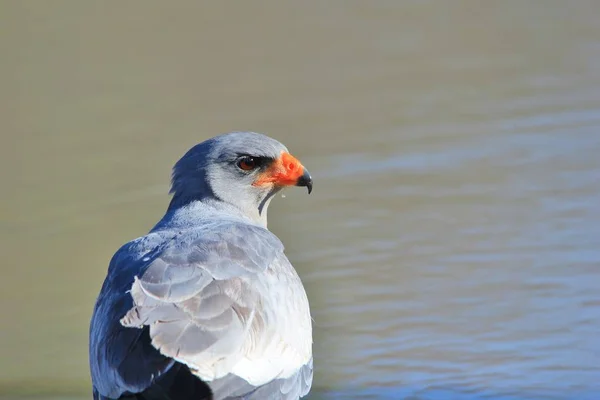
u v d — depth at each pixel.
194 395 9.37
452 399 12.79
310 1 28.47
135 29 26.47
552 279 15.38
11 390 13.48
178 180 12.45
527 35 25.70
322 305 14.93
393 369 13.45
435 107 21.77
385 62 24.56
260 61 24.83
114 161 20.00
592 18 26.55
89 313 15.41
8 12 27.48
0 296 15.88
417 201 17.95
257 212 12.64
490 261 15.86
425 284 15.38
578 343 13.88
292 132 20.77
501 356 13.70
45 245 17.17
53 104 22.61
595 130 20.08
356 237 16.84
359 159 19.58
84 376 13.89
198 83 23.14
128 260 10.71
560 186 18.09
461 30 26.31
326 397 12.95
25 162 20.16
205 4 28.05
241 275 10.30
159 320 9.48
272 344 10.34
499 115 21.19
